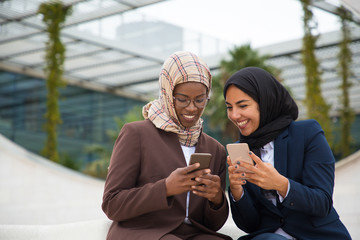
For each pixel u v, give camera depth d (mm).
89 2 12484
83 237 2400
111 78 18312
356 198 5953
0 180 8617
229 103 2137
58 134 17219
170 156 1987
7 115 16344
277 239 1835
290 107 2160
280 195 2008
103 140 18547
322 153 2004
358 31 12047
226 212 2031
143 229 1864
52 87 13281
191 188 1796
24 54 15586
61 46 12945
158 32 15969
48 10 12523
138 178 1982
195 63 2035
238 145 1849
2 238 2355
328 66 14516
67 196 8883
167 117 2049
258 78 2094
